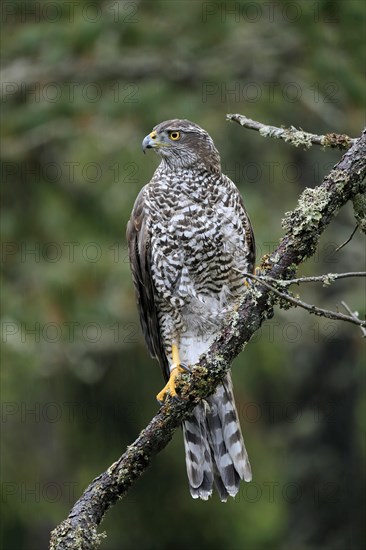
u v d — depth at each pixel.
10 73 14.20
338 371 16.98
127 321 13.73
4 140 14.05
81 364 13.63
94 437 14.09
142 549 14.25
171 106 14.11
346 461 16.88
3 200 14.18
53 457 14.02
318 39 13.12
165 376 9.30
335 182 6.54
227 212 8.66
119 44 13.73
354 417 16.86
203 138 8.77
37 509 13.48
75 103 13.89
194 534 14.23
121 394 14.08
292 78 14.39
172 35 13.95
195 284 8.74
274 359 13.98
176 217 8.62
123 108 13.82
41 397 13.85
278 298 6.68
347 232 15.88
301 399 17.19
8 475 13.61
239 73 14.65
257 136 15.40
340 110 14.05
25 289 13.56
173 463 14.05
